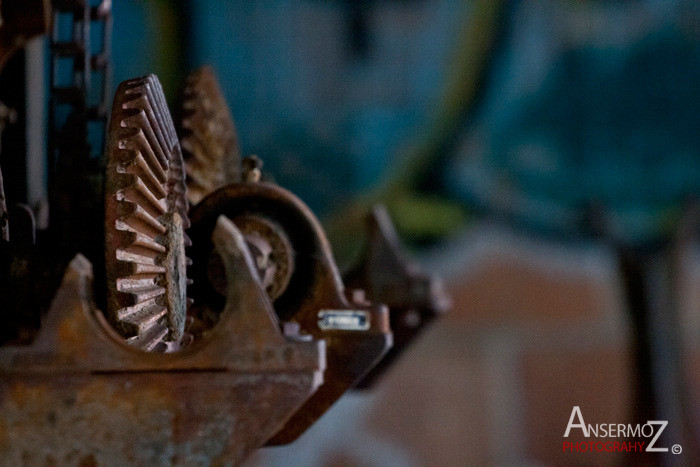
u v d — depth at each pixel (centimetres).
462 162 610
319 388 134
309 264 131
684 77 642
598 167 630
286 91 581
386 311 134
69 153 163
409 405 557
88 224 126
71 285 83
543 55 632
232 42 570
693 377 566
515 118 625
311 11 589
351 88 595
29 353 81
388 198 594
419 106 606
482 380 572
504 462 557
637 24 645
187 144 148
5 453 81
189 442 81
